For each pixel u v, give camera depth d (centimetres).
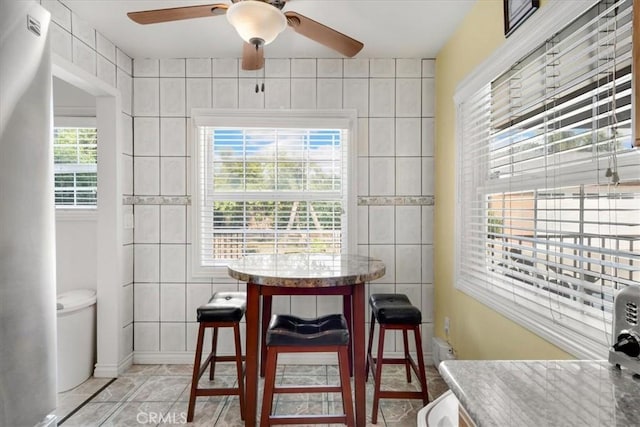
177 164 269
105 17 211
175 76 267
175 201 269
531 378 82
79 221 273
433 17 211
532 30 143
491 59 176
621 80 105
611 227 114
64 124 273
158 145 268
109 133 246
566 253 134
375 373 195
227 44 245
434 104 268
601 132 115
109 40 238
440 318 257
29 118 90
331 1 193
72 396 222
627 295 85
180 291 269
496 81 182
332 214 274
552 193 140
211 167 274
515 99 165
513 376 83
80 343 237
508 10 161
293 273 165
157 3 196
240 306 200
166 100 268
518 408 69
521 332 156
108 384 237
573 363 90
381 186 270
